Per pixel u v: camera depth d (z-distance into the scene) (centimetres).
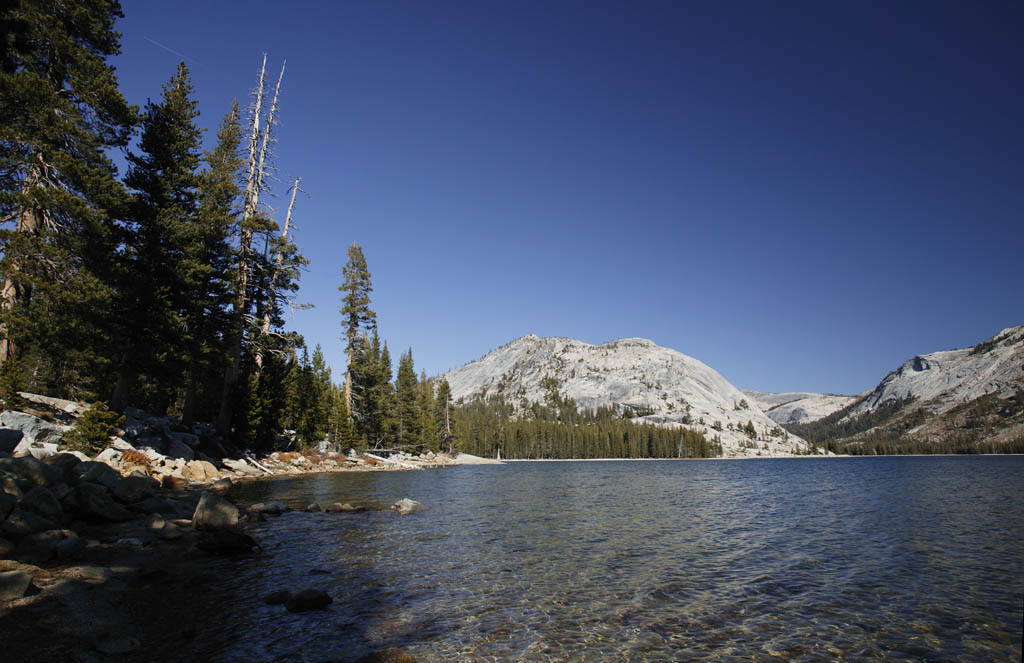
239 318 3759
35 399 2523
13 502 1165
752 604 1024
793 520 2191
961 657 791
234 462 3525
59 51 2330
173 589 1005
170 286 3006
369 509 2184
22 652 663
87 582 962
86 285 2319
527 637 834
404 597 1020
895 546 1620
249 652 739
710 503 2839
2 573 873
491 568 1258
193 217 3228
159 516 1559
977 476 5931
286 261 4453
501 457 15900
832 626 912
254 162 4134
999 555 1494
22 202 2175
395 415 8081
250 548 1351
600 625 896
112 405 2711
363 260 6041
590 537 1689
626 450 17575
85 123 2405
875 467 9800
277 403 4812
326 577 1138
